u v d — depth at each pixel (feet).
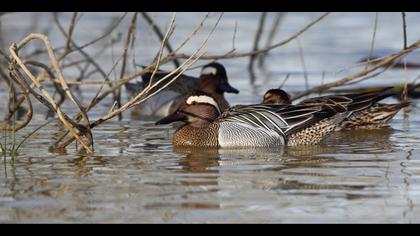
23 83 43.57
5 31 88.79
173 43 85.97
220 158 42.50
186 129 48.24
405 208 31.42
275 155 43.50
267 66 80.69
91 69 76.13
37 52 65.98
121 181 35.96
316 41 89.66
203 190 34.24
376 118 52.70
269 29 94.89
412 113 58.44
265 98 53.98
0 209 31.32
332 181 35.86
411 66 76.33
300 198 32.94
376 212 30.99
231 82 73.10
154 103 63.87
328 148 45.80
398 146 45.73
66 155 42.52
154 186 34.96
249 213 30.78
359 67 76.48
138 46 85.40
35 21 86.94
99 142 47.34
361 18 99.60
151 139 49.21
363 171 38.09
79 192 33.86
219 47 85.40
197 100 49.06
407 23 93.97
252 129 47.32
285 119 47.62
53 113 58.23
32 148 44.70
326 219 30.17
